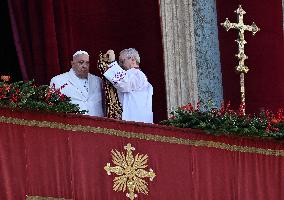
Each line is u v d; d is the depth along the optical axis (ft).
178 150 122.31
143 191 120.37
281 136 125.39
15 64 150.30
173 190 121.29
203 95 156.46
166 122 125.70
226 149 124.36
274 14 169.68
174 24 157.89
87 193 118.32
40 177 116.98
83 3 156.87
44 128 117.91
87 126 119.44
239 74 161.38
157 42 159.22
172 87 156.76
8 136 116.57
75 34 155.53
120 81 134.62
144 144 121.19
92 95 138.51
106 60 136.98
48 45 148.56
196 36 157.79
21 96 116.98
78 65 137.90
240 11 156.04
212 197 122.72
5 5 151.43
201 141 123.44
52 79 138.41
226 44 164.14
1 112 116.78
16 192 115.85
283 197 125.08
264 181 124.98
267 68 168.45
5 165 115.96
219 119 124.26
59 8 151.74
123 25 159.94
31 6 149.18
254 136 125.08
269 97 167.94
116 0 159.84
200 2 158.51
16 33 148.25
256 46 167.73
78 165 118.52
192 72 156.76
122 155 120.16
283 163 125.70
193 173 122.42
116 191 119.34
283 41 170.30
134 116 136.36
